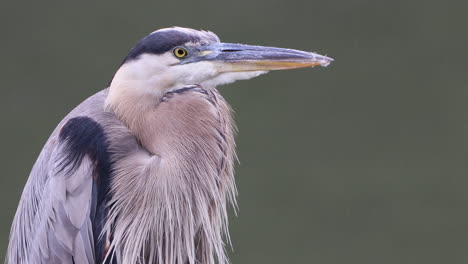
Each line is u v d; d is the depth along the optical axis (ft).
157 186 24.76
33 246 25.84
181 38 25.07
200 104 25.27
